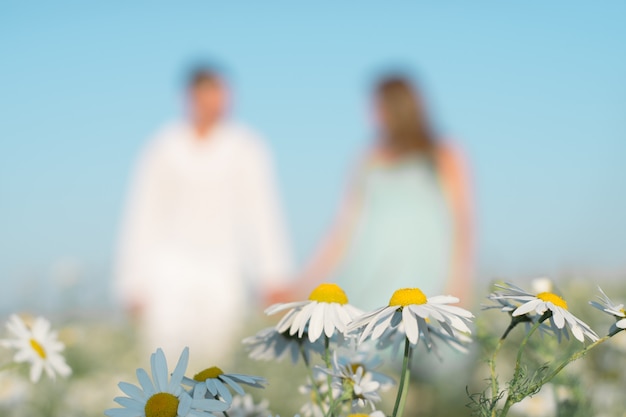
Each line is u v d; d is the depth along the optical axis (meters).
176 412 1.31
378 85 5.87
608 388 2.85
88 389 4.58
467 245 5.64
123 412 1.30
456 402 3.45
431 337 1.64
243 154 7.12
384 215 5.69
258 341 1.63
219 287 6.98
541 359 2.21
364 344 1.68
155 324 6.93
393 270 5.66
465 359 3.41
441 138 5.77
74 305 6.47
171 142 7.09
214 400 1.33
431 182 5.71
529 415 2.59
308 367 1.57
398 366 3.73
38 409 4.11
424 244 5.57
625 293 4.83
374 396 1.45
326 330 1.46
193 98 7.07
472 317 1.40
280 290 7.01
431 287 5.62
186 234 7.03
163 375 1.35
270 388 4.16
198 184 7.10
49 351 2.25
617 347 3.05
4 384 3.80
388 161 5.71
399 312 1.43
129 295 6.95
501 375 2.96
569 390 2.32
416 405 3.59
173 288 6.90
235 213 7.14
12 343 2.19
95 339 6.17
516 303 1.55
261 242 7.10
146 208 7.14
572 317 1.47
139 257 6.98
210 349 6.74
